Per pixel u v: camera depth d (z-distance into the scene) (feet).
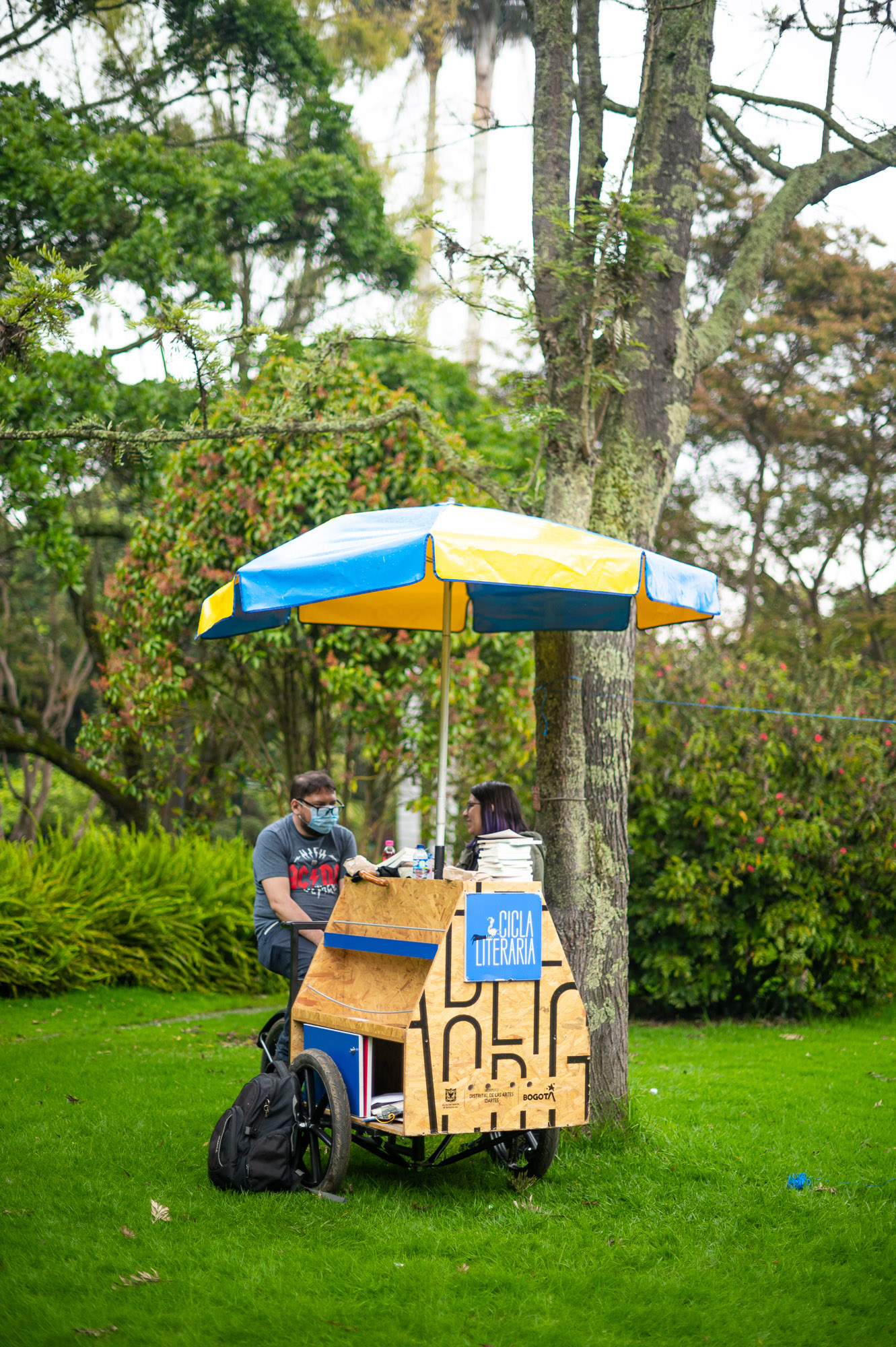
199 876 37.83
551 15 21.20
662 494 20.45
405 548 14.30
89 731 41.29
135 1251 13.07
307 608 20.95
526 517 16.83
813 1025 32.55
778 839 32.40
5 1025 28.63
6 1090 21.39
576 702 18.85
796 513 79.15
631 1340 11.19
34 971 32.40
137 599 38.27
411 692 34.17
